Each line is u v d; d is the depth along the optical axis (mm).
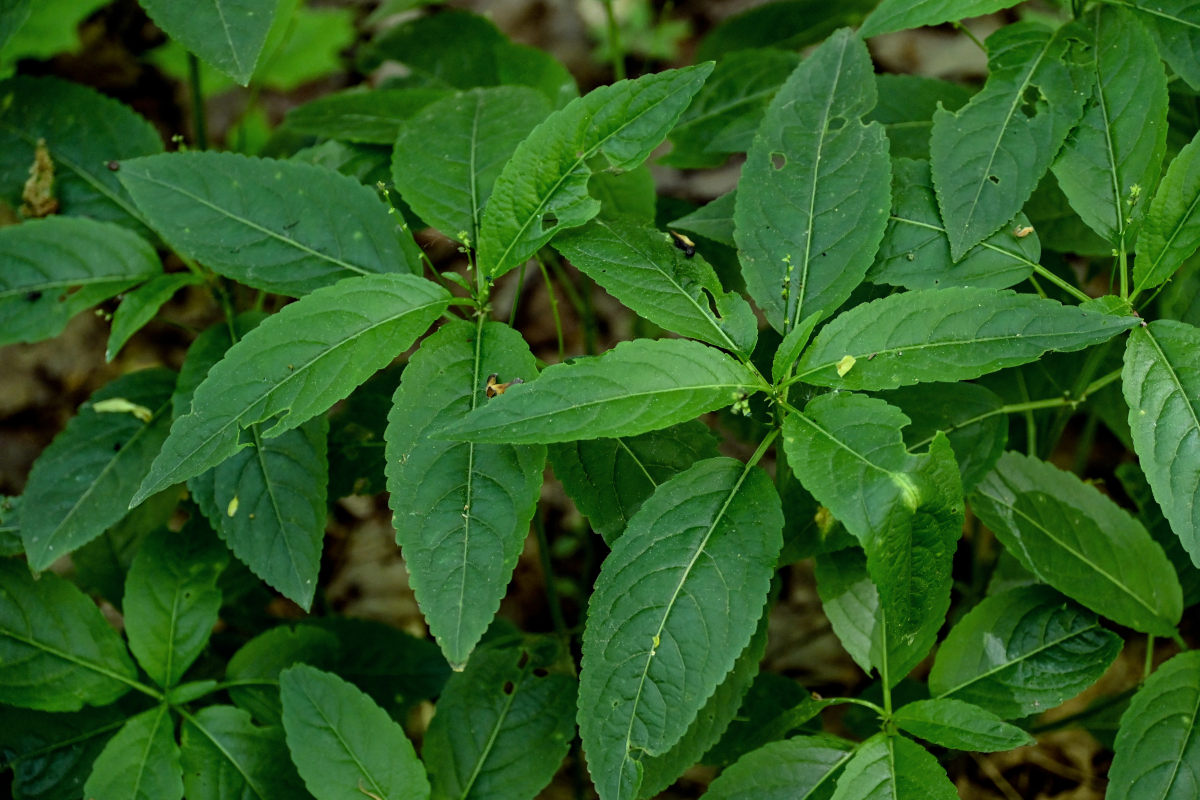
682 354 913
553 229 935
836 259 941
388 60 1110
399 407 920
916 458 889
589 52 1712
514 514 911
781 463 972
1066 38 964
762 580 903
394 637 1042
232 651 1060
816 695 975
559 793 1082
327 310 925
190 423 911
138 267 1010
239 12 950
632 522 912
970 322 911
